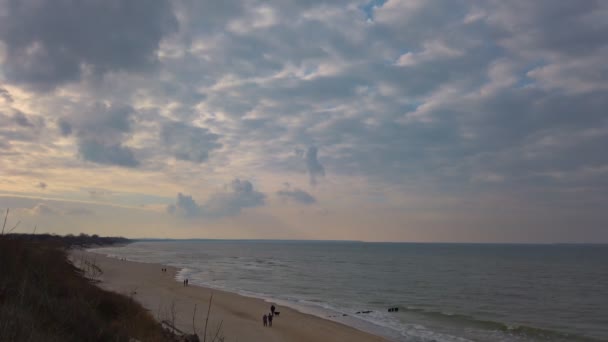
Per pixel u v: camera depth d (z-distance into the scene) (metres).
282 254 196.12
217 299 43.91
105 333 10.93
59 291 14.82
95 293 18.41
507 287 71.25
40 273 11.72
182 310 34.31
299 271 97.62
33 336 7.34
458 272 101.81
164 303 36.91
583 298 59.38
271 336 27.91
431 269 110.69
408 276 88.75
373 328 34.47
